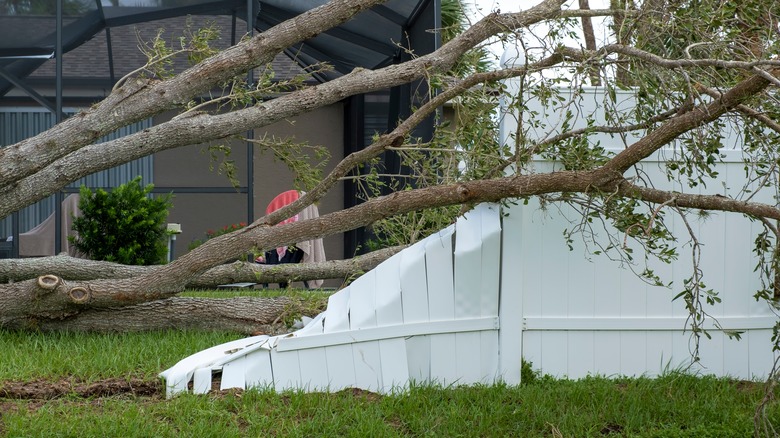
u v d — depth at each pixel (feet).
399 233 28.63
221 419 18.03
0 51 42.19
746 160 20.71
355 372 21.02
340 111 55.47
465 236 21.26
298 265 29.12
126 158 25.27
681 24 19.99
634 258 21.97
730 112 19.88
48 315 25.72
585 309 21.89
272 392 19.77
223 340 25.09
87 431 17.03
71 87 43.04
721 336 22.16
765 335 22.22
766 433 16.38
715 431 17.76
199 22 44.70
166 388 20.03
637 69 20.08
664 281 22.03
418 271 21.25
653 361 22.02
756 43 19.99
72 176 25.17
